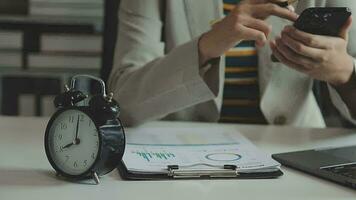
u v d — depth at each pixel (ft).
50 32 6.50
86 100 2.64
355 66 3.61
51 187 2.47
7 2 6.66
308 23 3.36
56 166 2.59
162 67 3.58
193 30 4.36
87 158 2.52
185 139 3.34
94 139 2.50
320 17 3.32
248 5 3.39
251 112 4.48
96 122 2.49
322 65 3.51
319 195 2.47
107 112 2.54
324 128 3.99
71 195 2.37
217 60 3.52
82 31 6.51
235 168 2.68
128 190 2.45
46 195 2.37
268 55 4.25
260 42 3.34
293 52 3.49
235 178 2.66
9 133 3.52
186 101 3.60
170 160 2.81
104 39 5.59
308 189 2.54
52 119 2.60
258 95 4.44
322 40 3.43
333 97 3.95
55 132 2.59
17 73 6.56
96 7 6.48
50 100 6.61
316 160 2.92
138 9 4.30
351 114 3.91
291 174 2.78
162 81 3.57
